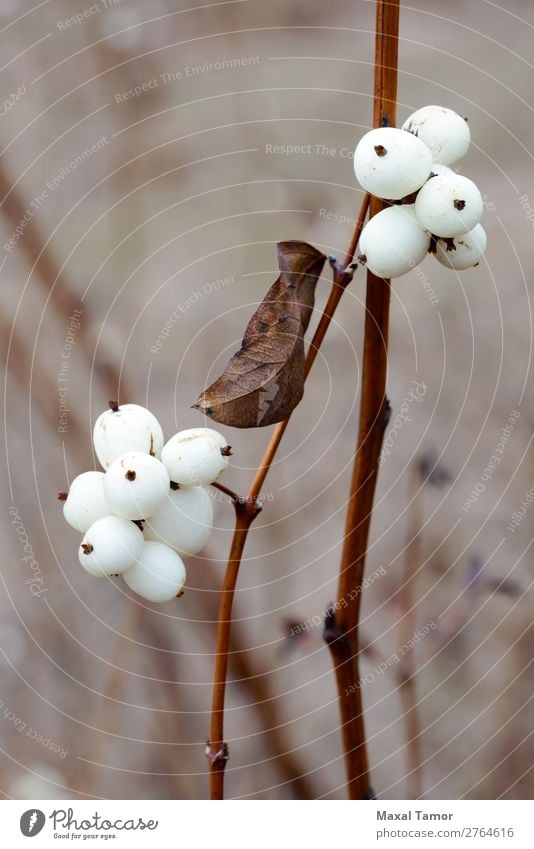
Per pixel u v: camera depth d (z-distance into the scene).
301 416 0.88
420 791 0.67
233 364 0.50
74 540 0.83
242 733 0.74
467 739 0.72
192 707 0.76
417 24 1.13
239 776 0.72
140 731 0.76
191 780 0.74
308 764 0.73
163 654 0.76
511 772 0.70
